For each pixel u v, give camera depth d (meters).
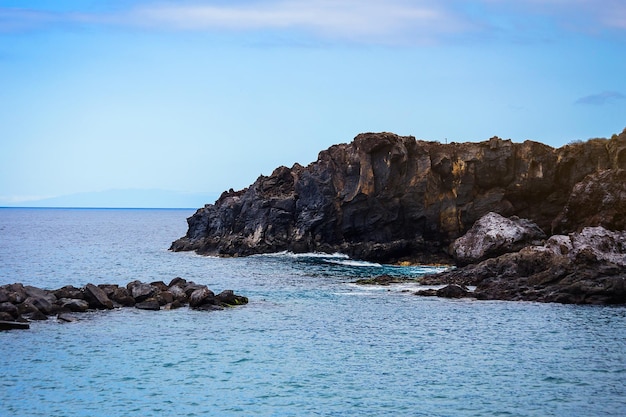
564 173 123.81
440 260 122.62
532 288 85.50
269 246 138.38
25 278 108.56
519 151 125.00
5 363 55.12
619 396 48.66
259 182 149.75
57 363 55.34
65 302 73.75
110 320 70.69
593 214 110.06
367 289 93.62
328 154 137.12
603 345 61.88
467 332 67.12
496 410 46.03
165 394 48.75
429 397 48.47
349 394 49.03
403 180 126.50
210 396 48.44
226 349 60.47
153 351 59.38
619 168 118.56
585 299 80.81
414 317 74.19
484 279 91.38
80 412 45.16
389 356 58.75
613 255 85.38
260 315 75.12
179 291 80.44
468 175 124.62
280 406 46.66
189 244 157.50
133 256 148.88
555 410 46.03
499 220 104.38
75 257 147.12
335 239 135.38
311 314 75.88
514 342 63.19
